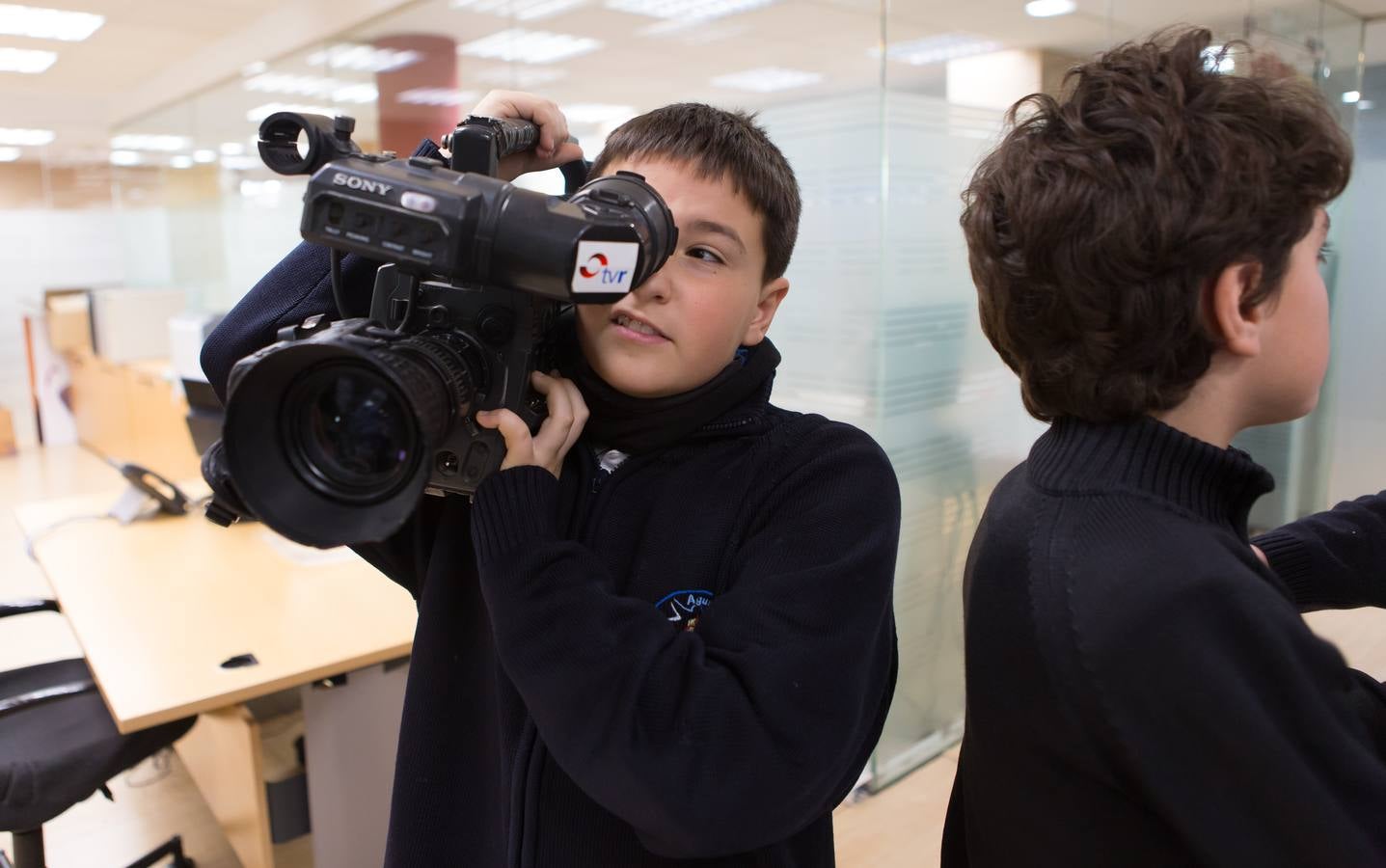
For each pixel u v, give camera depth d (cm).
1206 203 51
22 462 621
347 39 351
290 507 56
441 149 78
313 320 71
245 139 455
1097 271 54
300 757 184
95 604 186
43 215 673
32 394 671
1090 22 238
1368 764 49
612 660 59
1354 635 94
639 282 60
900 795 228
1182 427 59
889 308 207
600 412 73
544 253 56
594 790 59
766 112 223
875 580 66
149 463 498
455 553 79
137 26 425
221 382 83
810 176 215
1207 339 54
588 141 363
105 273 708
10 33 436
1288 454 295
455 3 299
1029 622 57
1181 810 50
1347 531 78
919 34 231
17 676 194
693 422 73
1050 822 59
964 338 232
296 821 180
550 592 61
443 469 64
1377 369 298
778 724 59
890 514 71
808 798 61
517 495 63
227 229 493
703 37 291
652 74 338
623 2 273
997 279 62
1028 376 62
